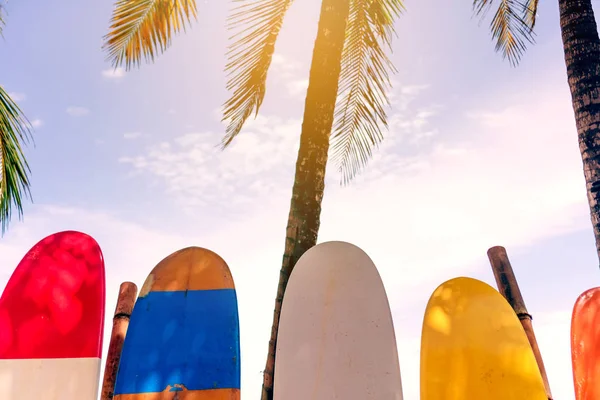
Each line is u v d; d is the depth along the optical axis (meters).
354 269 2.42
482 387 2.29
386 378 2.16
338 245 2.50
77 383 2.05
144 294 2.27
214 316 2.22
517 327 2.46
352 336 2.24
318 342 2.24
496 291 2.57
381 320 2.29
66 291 2.21
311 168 3.18
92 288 2.26
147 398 2.02
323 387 2.14
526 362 2.35
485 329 2.43
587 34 3.34
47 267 2.25
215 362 2.12
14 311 2.12
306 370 2.19
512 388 2.28
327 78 3.40
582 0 3.43
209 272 2.34
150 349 2.13
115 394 2.05
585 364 2.61
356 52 4.07
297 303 2.35
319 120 3.30
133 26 4.00
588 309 2.72
